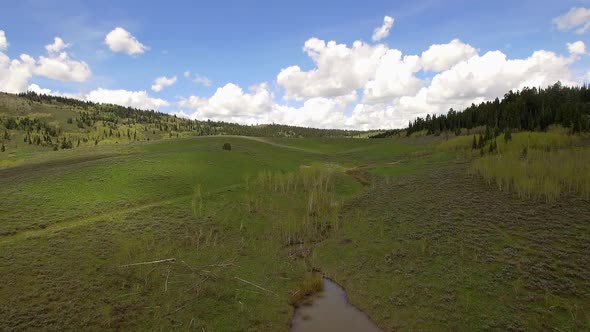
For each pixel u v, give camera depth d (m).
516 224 33.72
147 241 35.00
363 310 27.59
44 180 48.75
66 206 40.91
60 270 27.69
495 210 37.88
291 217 48.12
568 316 21.77
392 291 28.64
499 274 26.83
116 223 37.59
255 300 28.41
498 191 43.56
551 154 55.62
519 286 25.06
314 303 28.98
